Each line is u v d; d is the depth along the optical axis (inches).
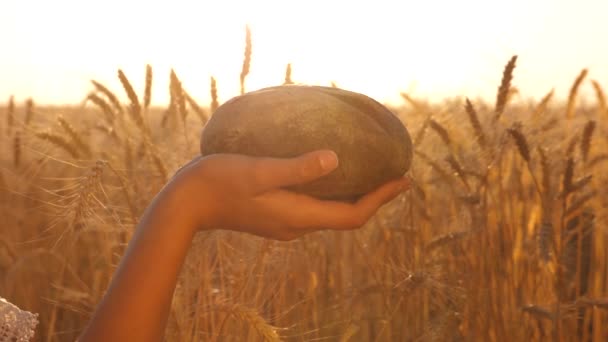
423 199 118.9
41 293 122.7
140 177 107.1
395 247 122.0
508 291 108.1
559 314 95.8
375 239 124.5
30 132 122.1
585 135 111.7
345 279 123.3
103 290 98.7
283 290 98.3
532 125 121.3
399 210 127.6
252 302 87.5
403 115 142.9
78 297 102.3
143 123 98.5
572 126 132.5
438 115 133.3
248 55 95.8
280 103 50.5
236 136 50.1
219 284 96.9
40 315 118.1
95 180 80.7
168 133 114.8
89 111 150.3
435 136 133.3
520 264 111.7
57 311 119.5
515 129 100.0
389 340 106.1
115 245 97.9
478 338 103.4
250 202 35.9
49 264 128.3
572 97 128.6
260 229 37.5
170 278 33.4
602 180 126.0
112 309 32.2
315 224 38.6
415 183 113.1
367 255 120.0
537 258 106.7
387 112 55.1
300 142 49.1
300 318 108.2
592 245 116.8
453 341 102.8
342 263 117.7
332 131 49.4
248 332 85.7
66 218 79.3
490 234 112.5
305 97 51.1
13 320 36.1
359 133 50.2
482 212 108.1
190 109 121.1
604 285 116.2
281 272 98.0
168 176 97.2
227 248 94.2
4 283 125.6
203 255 87.6
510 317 107.3
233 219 36.6
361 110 53.1
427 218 116.0
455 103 134.7
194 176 35.6
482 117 128.3
